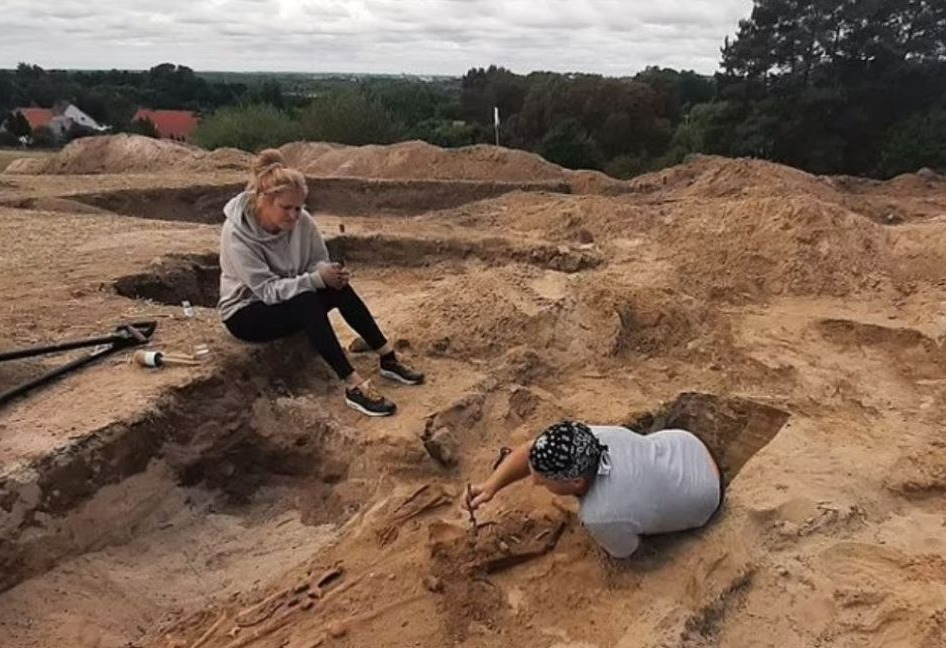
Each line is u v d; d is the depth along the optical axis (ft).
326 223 29.86
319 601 11.56
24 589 11.32
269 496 14.57
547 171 47.09
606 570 11.56
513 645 10.66
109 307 18.03
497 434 15.25
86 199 35.45
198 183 39.96
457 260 26.91
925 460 13.99
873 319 20.38
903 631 10.59
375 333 15.85
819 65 88.12
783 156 88.02
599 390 17.04
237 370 15.23
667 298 20.06
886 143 81.71
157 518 13.29
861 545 12.04
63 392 13.82
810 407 16.34
